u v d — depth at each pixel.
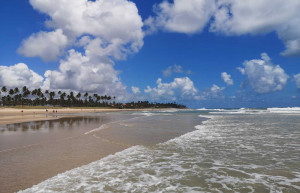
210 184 6.49
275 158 9.32
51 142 13.23
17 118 42.97
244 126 22.33
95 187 6.26
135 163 8.79
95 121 32.66
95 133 17.53
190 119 36.06
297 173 7.34
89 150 11.05
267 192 5.87
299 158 9.27
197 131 18.80
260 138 14.62
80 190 6.03
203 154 10.25
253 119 32.50
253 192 5.88
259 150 10.95
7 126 24.31
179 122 29.45
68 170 7.82
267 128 20.23
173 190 6.05
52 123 28.66
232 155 9.98
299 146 11.84
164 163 8.78
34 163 8.62
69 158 9.44
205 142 13.38
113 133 17.52
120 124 26.64
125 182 6.68
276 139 14.17
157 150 11.18
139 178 7.05
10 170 7.72
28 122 30.95
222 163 8.70
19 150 10.91
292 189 6.04
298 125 22.70
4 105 148.75
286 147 11.61
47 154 10.10
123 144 12.72
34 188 6.14
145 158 9.57
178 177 7.13
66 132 18.16
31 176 7.14
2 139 14.41
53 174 7.36
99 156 9.88
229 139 14.38
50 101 172.00
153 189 6.13
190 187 6.27
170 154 10.30
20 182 6.59
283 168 7.91
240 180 6.78
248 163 8.63
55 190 6.02
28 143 12.87
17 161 8.88
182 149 11.39
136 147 11.91
